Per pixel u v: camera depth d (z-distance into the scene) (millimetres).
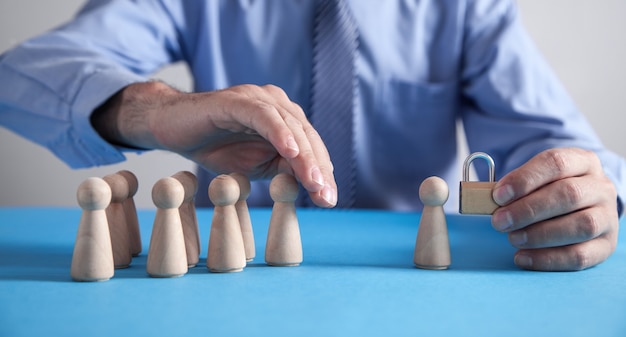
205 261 757
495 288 601
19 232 986
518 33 1530
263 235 963
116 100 1064
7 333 438
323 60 1487
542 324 471
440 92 1543
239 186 721
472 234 999
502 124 1413
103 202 627
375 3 1534
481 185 725
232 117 778
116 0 1493
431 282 627
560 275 675
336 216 1204
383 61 1530
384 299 548
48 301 534
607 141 2500
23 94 1152
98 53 1223
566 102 1452
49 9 2611
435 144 1567
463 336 438
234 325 459
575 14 2465
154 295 560
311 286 602
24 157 2648
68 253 797
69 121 1120
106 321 469
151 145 1022
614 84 2473
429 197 703
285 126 712
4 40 2611
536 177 697
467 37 1548
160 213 653
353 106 1485
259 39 1538
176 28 1576
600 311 513
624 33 2447
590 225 694
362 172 1532
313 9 1516
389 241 912
